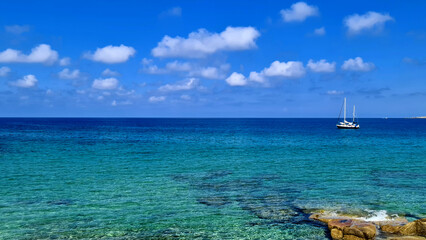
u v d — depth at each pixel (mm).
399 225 14266
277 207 18641
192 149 50000
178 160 37531
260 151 47812
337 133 102312
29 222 16031
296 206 18828
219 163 35375
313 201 19906
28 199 20156
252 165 34062
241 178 27078
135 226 15617
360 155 42875
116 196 21016
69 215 17141
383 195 21344
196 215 17234
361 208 18266
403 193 21859
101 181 25531
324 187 23750
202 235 14555
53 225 15664
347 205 18922
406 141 67625
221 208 18484
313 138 77625
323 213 17188
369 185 24453
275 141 67812
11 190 22359
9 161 35062
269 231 14961
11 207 18453
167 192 22125
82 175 27922
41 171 29500
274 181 25922
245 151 47688
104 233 14727
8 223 15844
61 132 94250
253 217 16875
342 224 14492
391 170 31078
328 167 32781
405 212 17516
